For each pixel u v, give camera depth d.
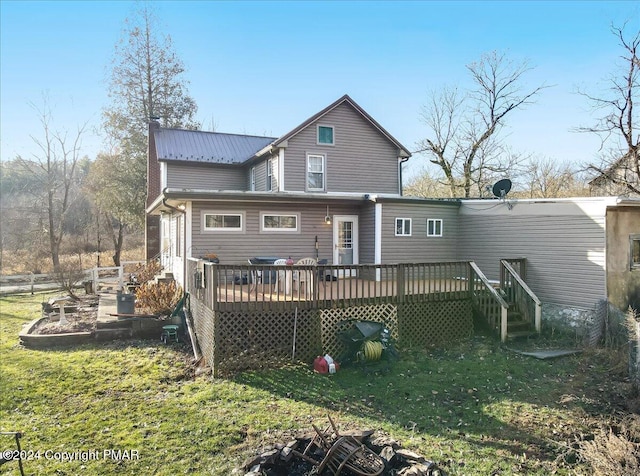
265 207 13.26
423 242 14.09
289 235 13.59
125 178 26.84
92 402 6.74
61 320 11.37
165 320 10.84
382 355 8.66
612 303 10.01
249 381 7.75
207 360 8.62
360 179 16.38
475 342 10.12
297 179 15.30
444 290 10.52
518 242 12.28
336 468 4.75
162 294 11.96
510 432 5.75
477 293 10.63
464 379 7.74
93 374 8.05
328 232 14.20
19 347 9.93
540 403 6.66
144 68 28.55
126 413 6.32
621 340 9.38
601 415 6.20
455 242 14.57
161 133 19.92
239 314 8.38
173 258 15.63
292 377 7.95
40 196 32.97
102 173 27.22
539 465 4.94
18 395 6.99
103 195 27.36
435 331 10.27
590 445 4.95
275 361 8.52
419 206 14.02
